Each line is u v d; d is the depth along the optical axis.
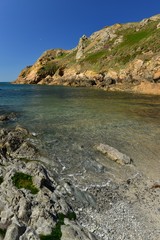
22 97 53.25
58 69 133.75
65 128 23.22
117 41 110.69
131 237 9.05
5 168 11.91
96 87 88.75
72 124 24.91
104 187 12.63
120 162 15.74
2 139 17.52
